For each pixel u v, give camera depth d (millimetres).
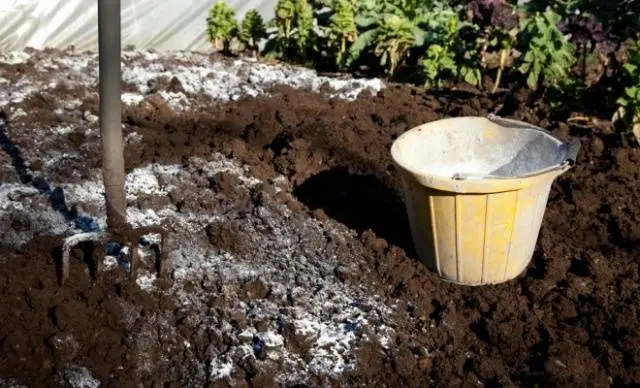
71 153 2303
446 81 2879
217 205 2070
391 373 1609
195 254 1888
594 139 2365
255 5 3521
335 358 1634
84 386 1554
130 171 2219
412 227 1841
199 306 1735
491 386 1578
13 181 2148
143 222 1986
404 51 2928
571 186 2160
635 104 2324
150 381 1576
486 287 1812
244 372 1594
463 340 1688
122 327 1670
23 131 2408
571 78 2674
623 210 2074
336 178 2201
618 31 2754
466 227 1719
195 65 3027
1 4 3289
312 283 1819
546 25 2578
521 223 1737
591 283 1819
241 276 1826
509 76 2941
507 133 1914
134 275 1746
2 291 1718
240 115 2531
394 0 3059
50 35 3355
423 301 1769
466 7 3072
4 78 2799
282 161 2238
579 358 1612
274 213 2037
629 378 1579
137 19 3369
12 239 1902
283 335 1674
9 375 1560
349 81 2838
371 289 1808
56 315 1652
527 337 1669
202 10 3443
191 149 2324
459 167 1964
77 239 1714
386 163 2268
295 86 2820
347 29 2971
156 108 2574
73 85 2760
